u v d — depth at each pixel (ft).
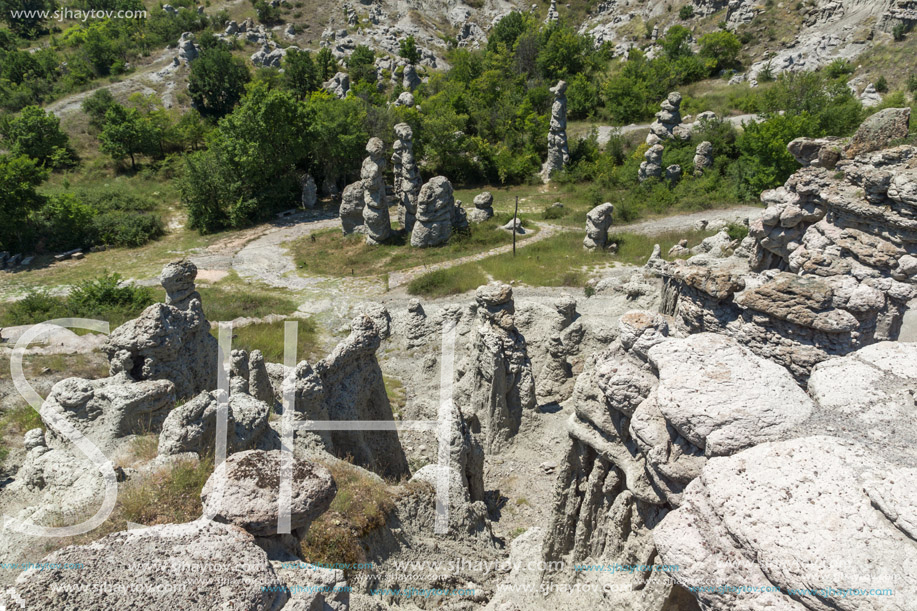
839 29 213.25
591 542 30.22
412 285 110.63
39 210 148.87
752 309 34.71
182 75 243.19
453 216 134.31
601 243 118.11
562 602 30.55
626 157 184.75
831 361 23.91
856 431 19.69
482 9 353.72
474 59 265.75
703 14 274.57
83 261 139.85
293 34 302.25
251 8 316.81
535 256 116.98
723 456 19.69
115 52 248.52
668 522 18.90
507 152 186.50
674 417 20.95
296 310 104.73
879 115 59.06
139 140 192.03
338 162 176.14
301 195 175.01
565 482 31.42
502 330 54.80
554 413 57.52
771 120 139.54
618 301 78.43
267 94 165.37
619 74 236.43
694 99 210.18
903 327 49.80
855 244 53.62
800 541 16.16
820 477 17.69
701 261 80.74
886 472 17.43
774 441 19.57
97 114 208.64
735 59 233.55
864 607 14.61
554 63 253.24
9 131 190.49
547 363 62.39
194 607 15.76
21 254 141.69
